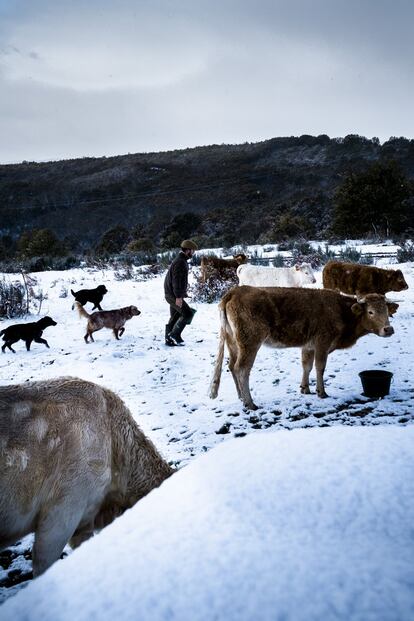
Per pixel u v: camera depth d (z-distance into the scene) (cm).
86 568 107
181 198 10900
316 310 598
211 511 125
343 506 124
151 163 14412
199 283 1457
